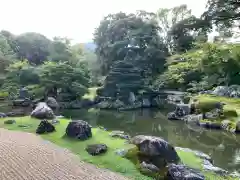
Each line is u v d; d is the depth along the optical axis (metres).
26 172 5.98
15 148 7.83
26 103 25.06
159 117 20.66
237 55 18.17
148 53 35.16
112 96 28.20
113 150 7.75
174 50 36.97
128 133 14.27
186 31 34.12
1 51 32.47
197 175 5.58
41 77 26.50
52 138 9.27
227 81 21.89
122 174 6.12
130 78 28.66
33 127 11.12
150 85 31.11
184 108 19.22
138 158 6.94
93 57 47.38
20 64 29.78
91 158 7.19
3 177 5.61
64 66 26.27
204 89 24.75
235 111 15.42
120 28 39.09
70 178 5.75
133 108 26.31
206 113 16.94
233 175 7.04
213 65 20.53
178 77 27.50
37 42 41.88
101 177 5.88
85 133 9.18
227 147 11.39
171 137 13.38
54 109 24.02
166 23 39.72
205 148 11.24
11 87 27.56
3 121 12.27
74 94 26.88
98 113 23.05
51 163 6.69
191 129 15.37
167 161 6.81
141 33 36.97
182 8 38.75
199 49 23.75
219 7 23.00
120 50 36.88
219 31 24.00
